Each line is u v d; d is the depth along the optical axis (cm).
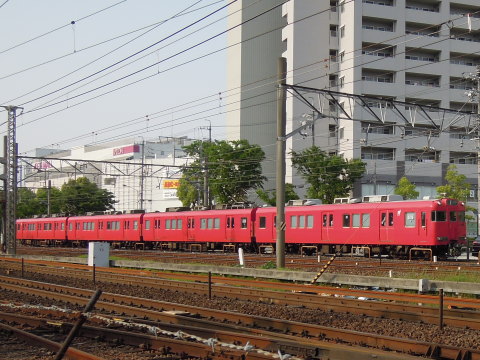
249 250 4194
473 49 7450
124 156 9788
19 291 2091
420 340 1188
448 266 2661
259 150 5953
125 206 9531
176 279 2444
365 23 7250
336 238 3594
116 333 1169
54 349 1081
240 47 7875
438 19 7331
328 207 3650
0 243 5125
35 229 6372
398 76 7131
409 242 3269
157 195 8838
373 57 7112
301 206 3825
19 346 1134
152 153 9819
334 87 7262
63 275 2714
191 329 1223
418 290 1831
